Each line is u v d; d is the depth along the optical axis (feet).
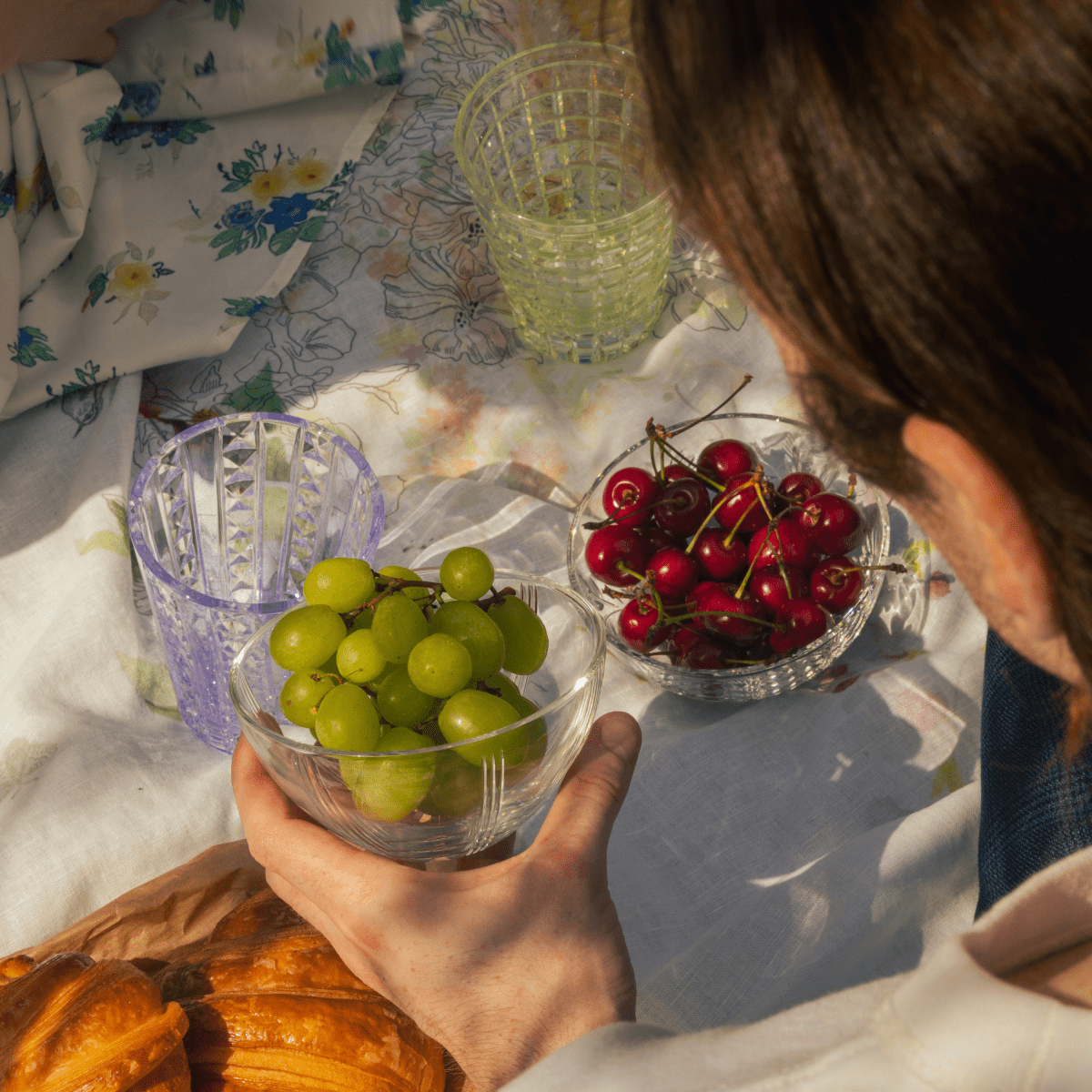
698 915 2.35
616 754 2.13
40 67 2.82
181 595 2.31
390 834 2.11
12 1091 1.99
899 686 2.50
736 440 2.59
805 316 1.12
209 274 2.92
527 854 2.03
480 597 2.19
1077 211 0.93
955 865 2.29
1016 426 1.03
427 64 3.28
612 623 2.58
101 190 2.96
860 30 0.96
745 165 1.07
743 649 2.46
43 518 2.70
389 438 2.86
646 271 2.83
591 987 1.98
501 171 2.99
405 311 2.96
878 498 2.56
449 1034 1.99
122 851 2.37
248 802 2.13
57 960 2.10
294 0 3.03
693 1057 1.55
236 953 2.14
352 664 2.07
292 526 2.64
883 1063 1.31
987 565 1.37
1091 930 1.43
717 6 1.04
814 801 2.43
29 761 2.44
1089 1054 1.21
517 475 2.85
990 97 0.91
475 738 2.01
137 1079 2.00
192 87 3.07
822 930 2.26
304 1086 2.06
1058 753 2.11
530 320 2.92
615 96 2.91
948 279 0.98
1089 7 0.87
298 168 3.07
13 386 2.76
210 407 2.85
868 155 0.98
